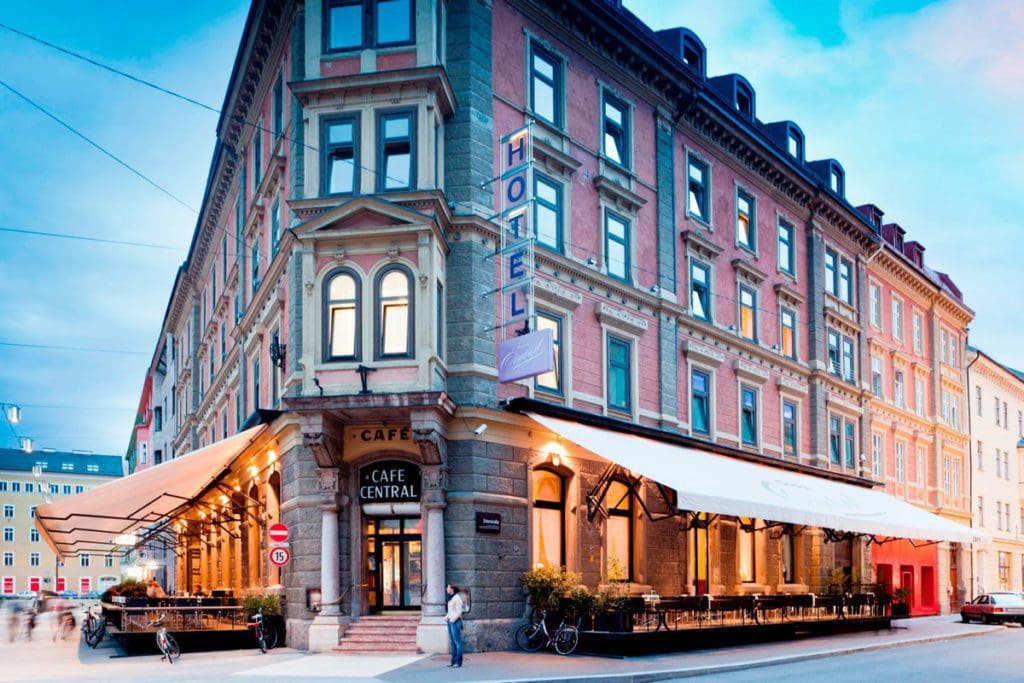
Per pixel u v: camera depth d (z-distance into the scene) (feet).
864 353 135.13
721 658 67.00
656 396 91.04
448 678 53.62
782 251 117.39
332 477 69.46
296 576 71.92
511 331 74.84
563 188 82.48
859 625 104.99
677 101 97.81
